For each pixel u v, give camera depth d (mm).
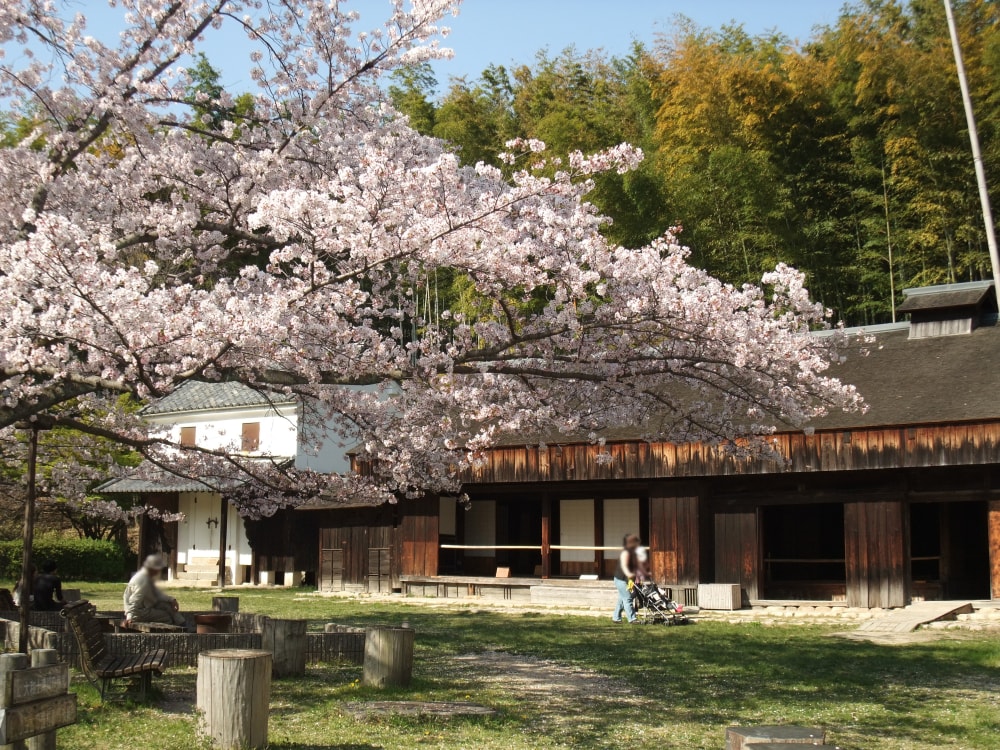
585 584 20656
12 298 8492
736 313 10250
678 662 12414
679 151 34094
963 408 17703
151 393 9070
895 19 32812
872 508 18688
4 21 10211
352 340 10555
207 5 11070
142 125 10750
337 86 11508
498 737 7938
